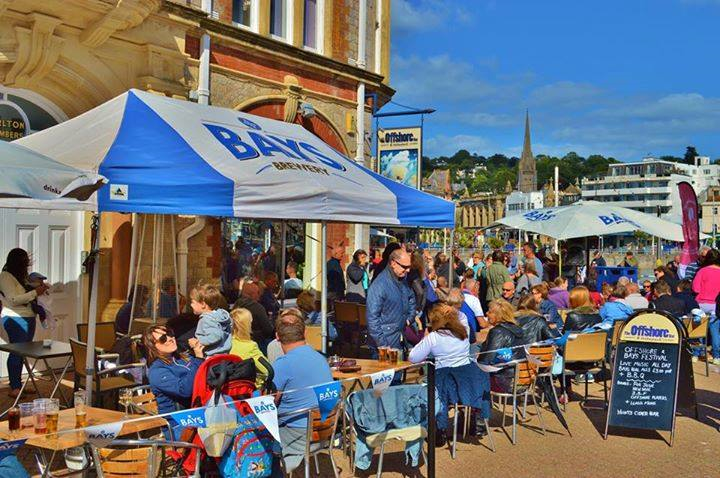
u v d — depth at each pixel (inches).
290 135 354.3
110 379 283.0
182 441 187.0
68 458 199.0
